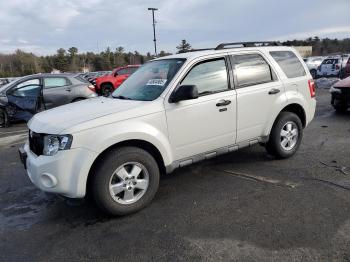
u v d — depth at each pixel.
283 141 5.55
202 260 3.06
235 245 3.25
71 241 3.53
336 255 3.02
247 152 6.16
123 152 3.85
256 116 5.05
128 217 3.97
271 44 5.66
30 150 4.09
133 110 3.98
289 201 4.11
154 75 4.70
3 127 10.46
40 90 10.45
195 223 3.72
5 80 27.78
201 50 5.07
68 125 3.67
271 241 3.28
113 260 3.17
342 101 9.47
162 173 4.38
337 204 3.97
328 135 7.21
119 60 89.94
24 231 3.80
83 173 3.64
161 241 3.41
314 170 5.11
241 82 4.93
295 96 5.52
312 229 3.45
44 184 3.70
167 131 4.19
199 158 4.59
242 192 4.46
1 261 3.25
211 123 4.56
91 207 4.30
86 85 11.31
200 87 4.52
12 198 4.75
